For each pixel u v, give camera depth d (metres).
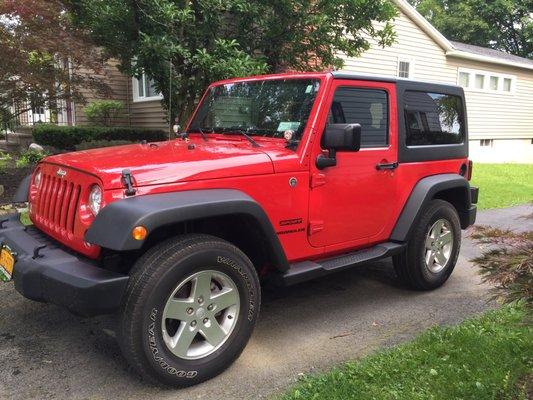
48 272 2.81
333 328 3.90
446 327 3.82
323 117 3.64
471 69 18.72
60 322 3.85
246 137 3.87
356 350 3.52
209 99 4.55
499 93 20.38
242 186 3.20
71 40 7.36
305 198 3.58
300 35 8.97
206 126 4.44
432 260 4.73
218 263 3.01
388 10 9.23
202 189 3.03
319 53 9.44
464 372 3.07
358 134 3.42
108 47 8.59
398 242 4.37
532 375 3.02
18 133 13.25
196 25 8.34
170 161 3.11
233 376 3.15
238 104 4.21
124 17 8.08
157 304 2.79
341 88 3.81
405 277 4.67
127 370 3.19
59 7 7.55
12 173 8.24
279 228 3.46
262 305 4.38
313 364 3.31
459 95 5.05
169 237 3.11
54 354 3.37
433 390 2.88
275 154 3.46
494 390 2.86
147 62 8.09
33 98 7.57
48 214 3.35
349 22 9.34
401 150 4.31
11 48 6.68
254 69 7.85
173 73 8.36
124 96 13.56
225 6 8.04
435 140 4.75
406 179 4.40
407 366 3.16
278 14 8.80
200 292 2.99
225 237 3.53
